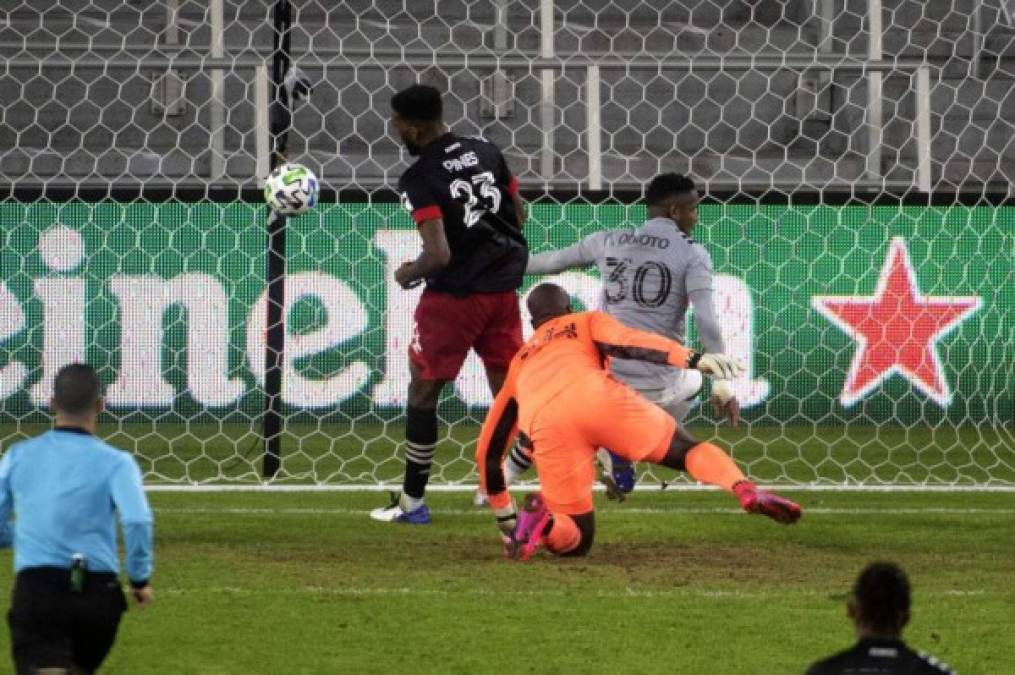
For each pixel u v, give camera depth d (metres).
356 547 25.83
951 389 43.06
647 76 52.59
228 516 29.20
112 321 41.56
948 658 18.72
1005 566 24.59
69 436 14.88
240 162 50.25
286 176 30.12
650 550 25.78
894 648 11.38
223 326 41.75
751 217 42.56
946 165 50.00
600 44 54.78
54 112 51.09
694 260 28.09
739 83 52.84
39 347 41.56
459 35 53.88
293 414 41.97
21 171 50.16
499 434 23.92
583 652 18.86
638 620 20.47
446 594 21.91
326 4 54.88
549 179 43.41
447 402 42.38
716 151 52.81
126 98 51.47
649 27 55.47
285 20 35.38
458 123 52.22
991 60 52.66
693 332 42.47
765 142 48.72
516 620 20.42
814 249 42.66
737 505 31.11
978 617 20.84
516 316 28.70
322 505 30.92
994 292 43.00
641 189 42.16
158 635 19.47
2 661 17.89
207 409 41.84
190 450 38.91
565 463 22.70
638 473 35.91
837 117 52.22
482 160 27.58
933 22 54.03
